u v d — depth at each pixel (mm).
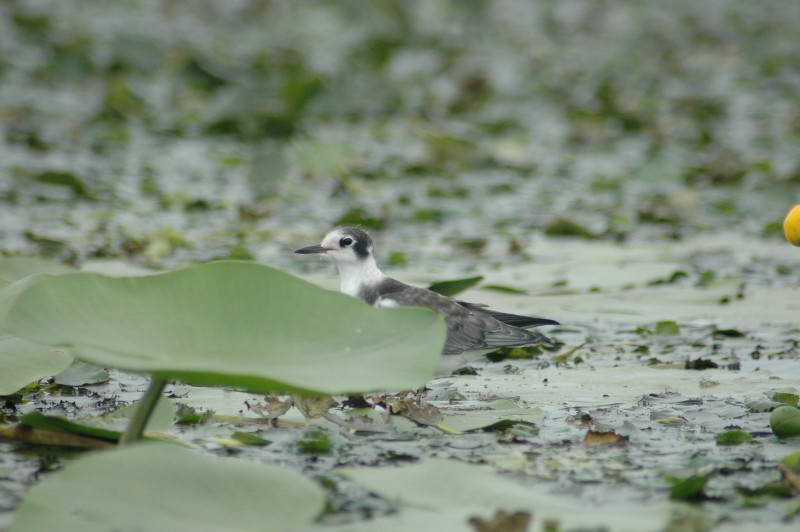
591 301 13141
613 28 44562
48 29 34406
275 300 6633
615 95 30734
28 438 7324
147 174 22656
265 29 39312
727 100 32031
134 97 27844
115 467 5848
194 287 6633
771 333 11469
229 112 26734
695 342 11109
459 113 30391
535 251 16719
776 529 5824
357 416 8133
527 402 8859
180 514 5555
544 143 27625
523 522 5473
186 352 6266
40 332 6066
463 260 15938
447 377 9938
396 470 6270
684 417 8312
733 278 14023
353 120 29281
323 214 19422
